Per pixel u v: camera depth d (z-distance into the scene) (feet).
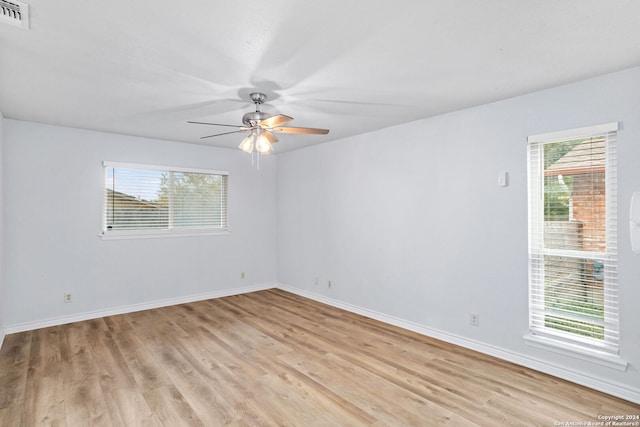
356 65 7.50
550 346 8.97
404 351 10.53
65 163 13.01
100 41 6.41
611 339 8.18
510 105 9.69
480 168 10.37
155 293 15.21
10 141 11.93
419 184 12.05
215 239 16.96
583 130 8.34
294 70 7.75
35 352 10.36
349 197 14.79
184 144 15.90
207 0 5.15
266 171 18.79
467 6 5.32
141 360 9.85
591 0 5.18
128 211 14.60
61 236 12.96
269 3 5.24
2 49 6.70
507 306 9.84
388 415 7.27
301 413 7.33
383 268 13.38
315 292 16.63
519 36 6.28
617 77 7.89
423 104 10.27
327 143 15.83
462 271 10.87
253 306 15.51
